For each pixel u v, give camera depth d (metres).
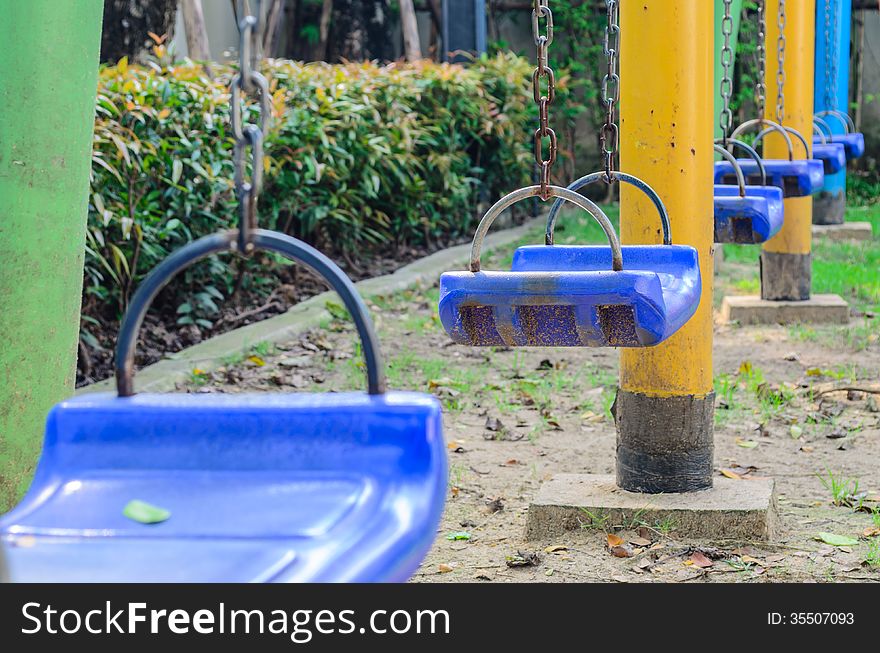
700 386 4.18
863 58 16.47
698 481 4.18
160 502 1.70
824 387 6.21
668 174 4.09
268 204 8.72
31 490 1.75
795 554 3.81
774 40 8.10
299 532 1.58
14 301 3.36
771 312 8.21
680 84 4.06
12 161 3.33
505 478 4.80
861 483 4.63
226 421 1.79
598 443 5.33
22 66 3.32
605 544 3.95
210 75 8.94
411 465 1.72
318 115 8.85
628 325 2.88
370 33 15.49
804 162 5.85
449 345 7.57
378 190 9.85
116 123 6.54
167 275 1.83
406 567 1.58
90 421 1.81
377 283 9.12
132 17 10.39
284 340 7.37
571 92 15.71
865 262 10.80
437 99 11.48
